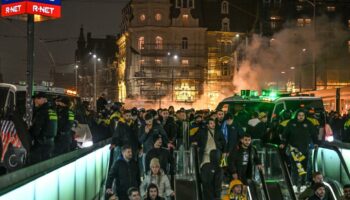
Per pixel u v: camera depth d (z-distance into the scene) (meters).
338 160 12.79
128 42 81.62
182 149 16.34
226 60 78.94
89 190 12.07
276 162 13.62
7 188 5.59
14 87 16.44
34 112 9.51
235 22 81.38
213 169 13.40
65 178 8.75
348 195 9.83
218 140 14.33
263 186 11.83
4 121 7.80
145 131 13.87
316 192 10.22
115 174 9.88
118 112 16.80
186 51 78.31
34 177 6.57
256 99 21.78
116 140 13.05
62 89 19.53
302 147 13.82
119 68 92.50
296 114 14.01
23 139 8.03
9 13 12.41
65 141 11.15
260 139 16.20
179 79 77.25
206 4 81.81
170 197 10.66
